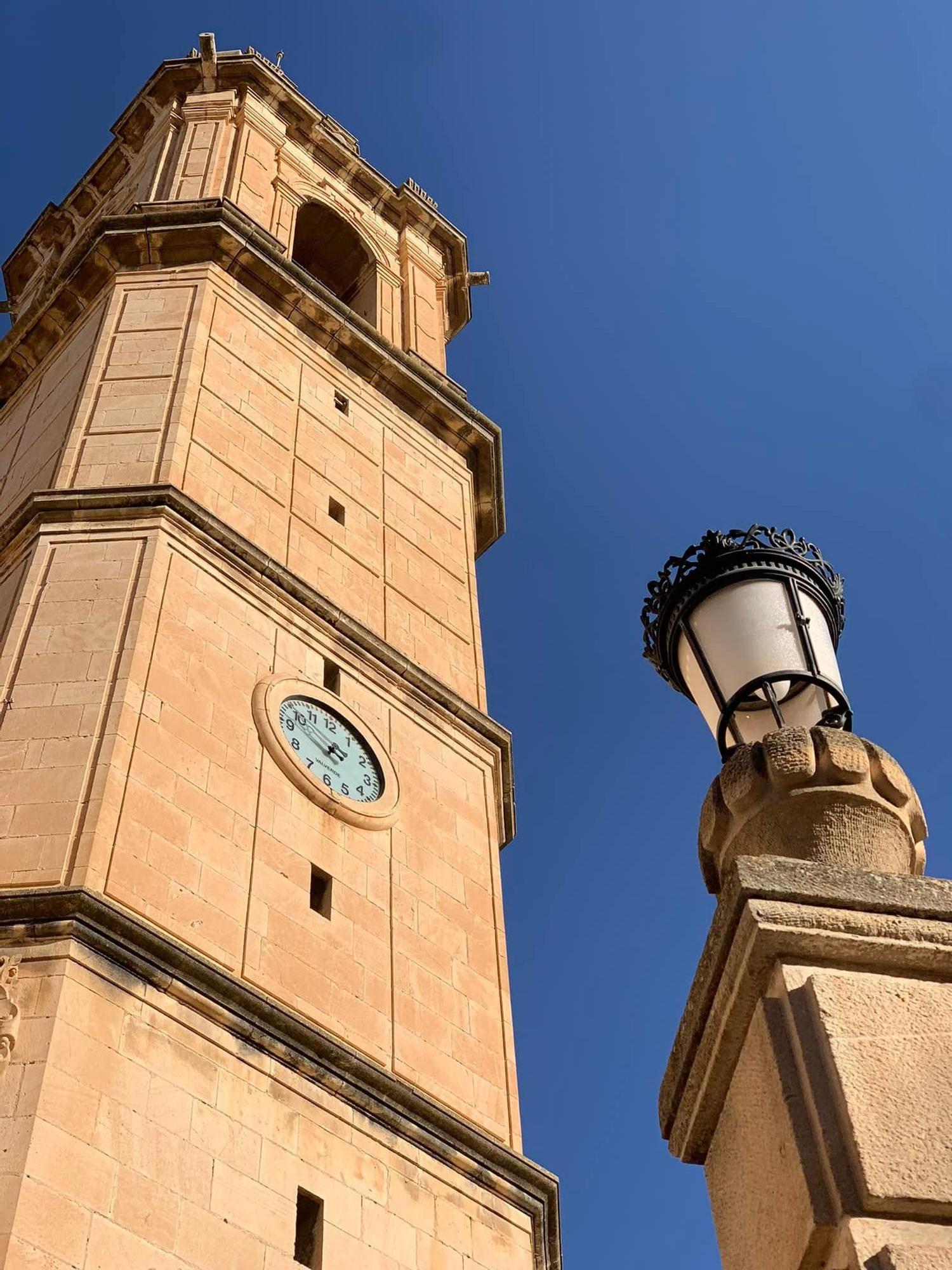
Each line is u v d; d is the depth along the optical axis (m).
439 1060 23.23
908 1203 5.20
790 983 5.84
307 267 45.84
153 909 21.00
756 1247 5.71
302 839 24.36
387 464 36.38
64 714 23.31
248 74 46.12
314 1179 19.48
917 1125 5.38
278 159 44.84
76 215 47.44
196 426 31.25
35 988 18.61
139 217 36.59
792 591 8.00
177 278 35.88
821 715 7.82
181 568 27.08
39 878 20.56
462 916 26.19
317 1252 18.81
